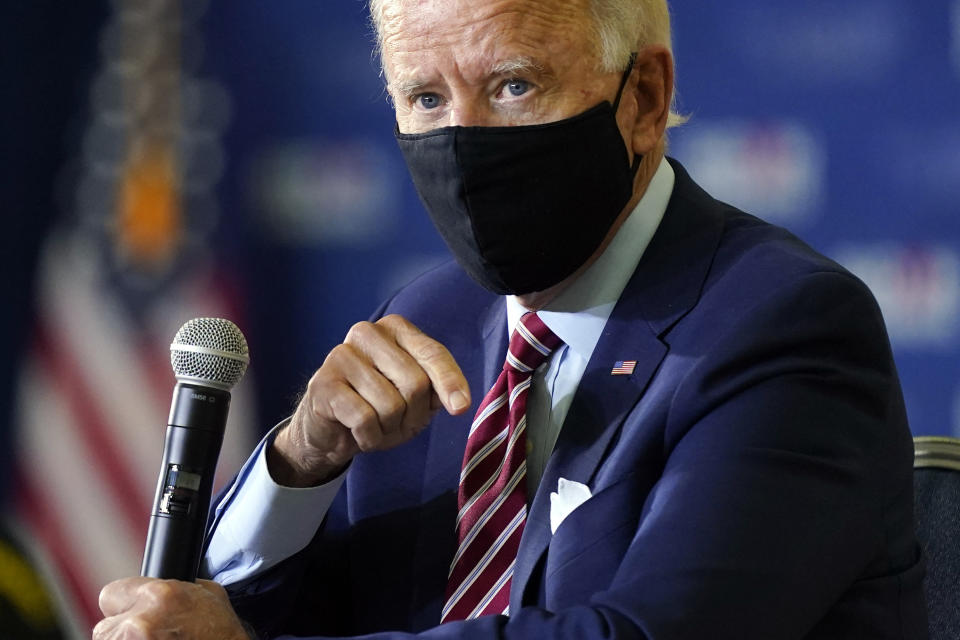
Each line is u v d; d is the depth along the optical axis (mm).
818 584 5426
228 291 13641
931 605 7566
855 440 5797
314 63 13609
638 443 6023
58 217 13766
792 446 5625
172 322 13656
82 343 13695
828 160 12883
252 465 6922
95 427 13656
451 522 6715
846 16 12789
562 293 6617
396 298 7926
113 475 13625
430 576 6648
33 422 13672
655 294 6434
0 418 13680
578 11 6109
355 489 7070
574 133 6109
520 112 6094
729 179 13008
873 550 5820
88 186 13773
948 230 12719
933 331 12766
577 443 6234
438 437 7004
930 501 7742
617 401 6223
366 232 13602
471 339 7352
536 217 6219
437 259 13523
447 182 6215
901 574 6215
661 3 6629
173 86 13766
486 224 6250
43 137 13773
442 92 6188
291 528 6801
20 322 13695
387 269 13578
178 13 13750
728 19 12953
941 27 12664
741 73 12961
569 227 6273
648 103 6594
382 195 13578
